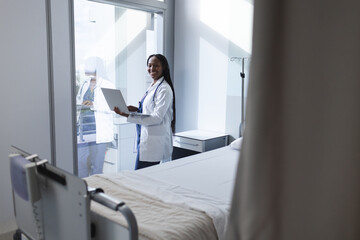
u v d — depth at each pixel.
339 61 0.40
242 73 3.31
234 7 3.39
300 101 0.42
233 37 3.43
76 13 3.09
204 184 2.09
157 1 3.65
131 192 1.85
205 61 3.72
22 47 2.71
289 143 0.43
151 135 2.88
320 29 0.40
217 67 3.61
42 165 1.23
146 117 2.79
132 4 3.40
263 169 0.44
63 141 3.06
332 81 0.41
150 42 3.81
